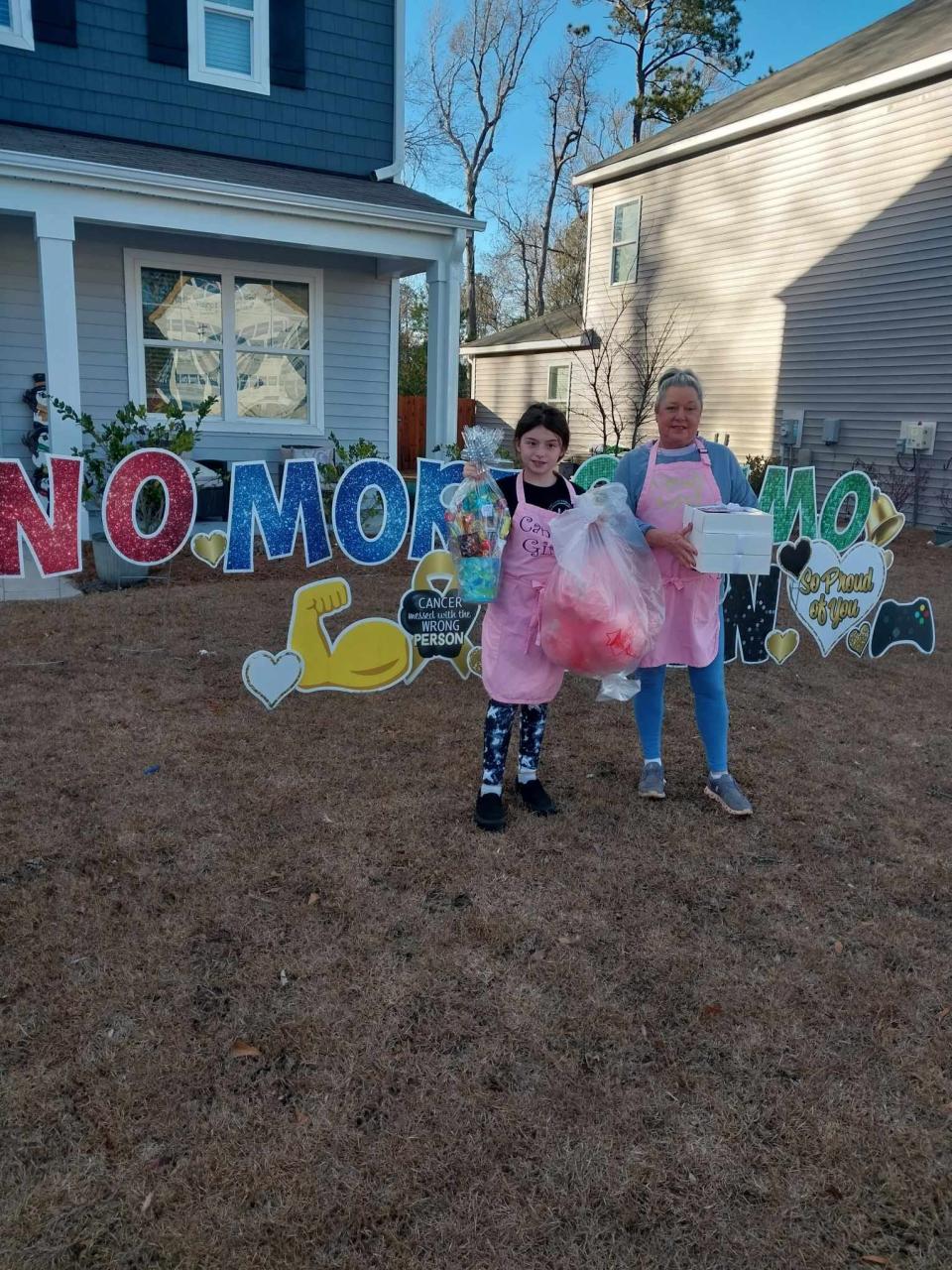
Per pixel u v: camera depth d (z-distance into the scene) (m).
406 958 2.53
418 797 3.51
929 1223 1.79
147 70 9.00
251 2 9.37
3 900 2.72
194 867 2.95
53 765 3.67
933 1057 2.23
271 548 4.60
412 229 8.87
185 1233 1.71
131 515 4.32
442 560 4.55
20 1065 2.09
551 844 3.19
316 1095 2.04
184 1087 2.05
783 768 3.97
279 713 4.33
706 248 15.77
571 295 38.88
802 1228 1.77
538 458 3.12
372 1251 1.69
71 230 7.41
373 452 8.93
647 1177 1.87
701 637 3.36
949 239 11.98
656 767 3.60
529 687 3.19
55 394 7.58
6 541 4.14
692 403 3.25
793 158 13.98
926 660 5.88
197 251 9.70
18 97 8.52
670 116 30.64
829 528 5.70
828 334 13.82
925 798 3.74
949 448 12.28
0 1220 1.72
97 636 5.46
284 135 9.80
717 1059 2.20
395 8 10.05
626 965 2.54
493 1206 1.79
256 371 10.40
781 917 2.81
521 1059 2.18
